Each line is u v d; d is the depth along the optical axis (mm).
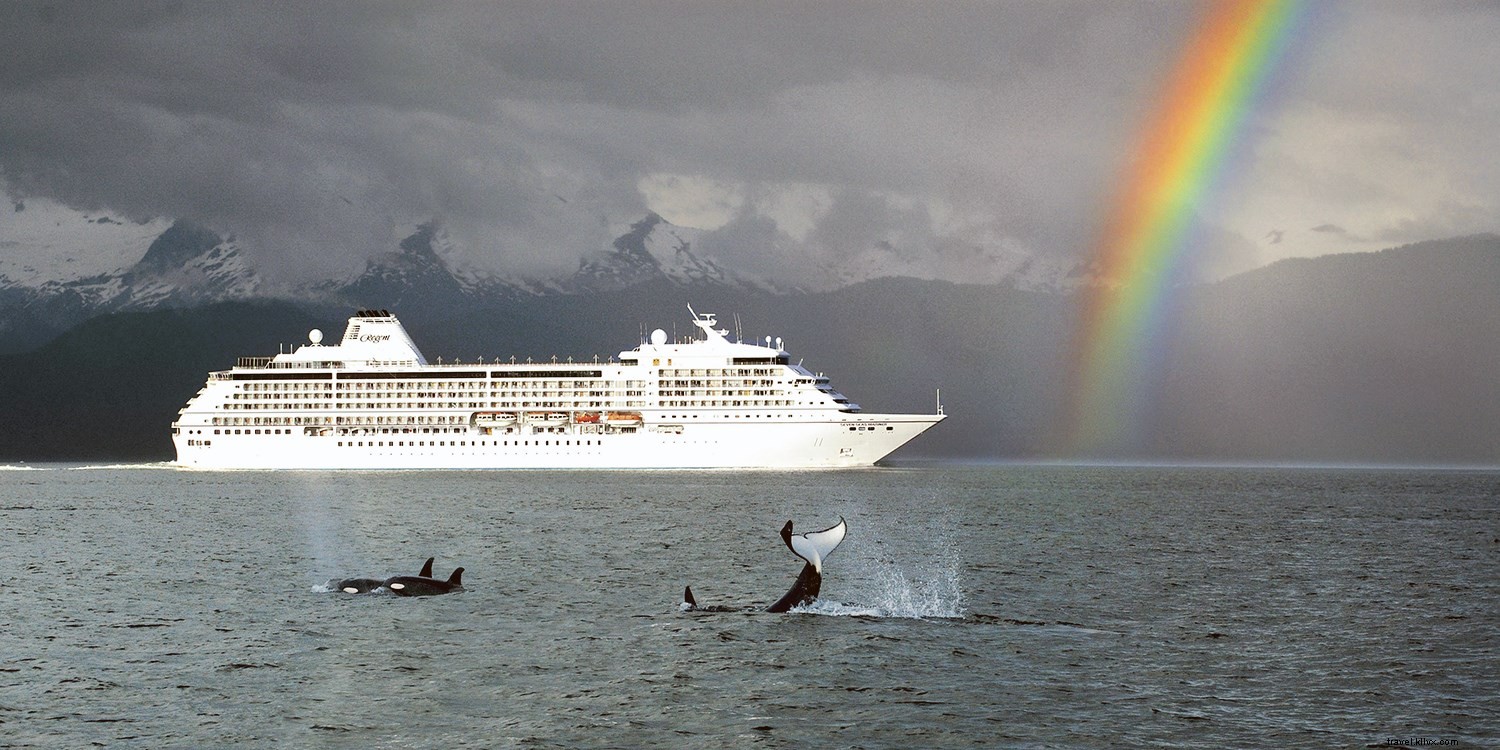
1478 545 113312
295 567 90875
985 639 60500
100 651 58094
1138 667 55000
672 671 53906
